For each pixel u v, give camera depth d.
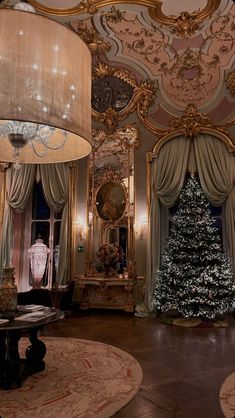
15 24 2.62
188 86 7.42
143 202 7.53
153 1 5.66
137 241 7.42
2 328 2.88
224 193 6.98
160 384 3.14
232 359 3.92
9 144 3.70
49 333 5.24
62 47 2.79
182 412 2.59
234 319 6.43
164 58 7.13
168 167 7.33
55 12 5.89
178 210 6.86
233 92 7.20
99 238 7.61
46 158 3.57
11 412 2.55
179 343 4.65
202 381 3.23
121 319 6.45
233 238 6.76
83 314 6.95
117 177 7.69
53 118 2.61
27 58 2.60
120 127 7.81
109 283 7.05
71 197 7.75
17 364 3.09
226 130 7.22
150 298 6.84
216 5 5.69
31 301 4.60
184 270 6.19
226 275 6.12
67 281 7.44
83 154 3.23
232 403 2.74
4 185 7.97
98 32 6.57
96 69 7.59
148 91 7.61
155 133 7.62
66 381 3.19
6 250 7.70
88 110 3.02
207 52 6.87
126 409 2.62
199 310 6.02
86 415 2.50
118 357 3.96
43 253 7.50
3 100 2.47
